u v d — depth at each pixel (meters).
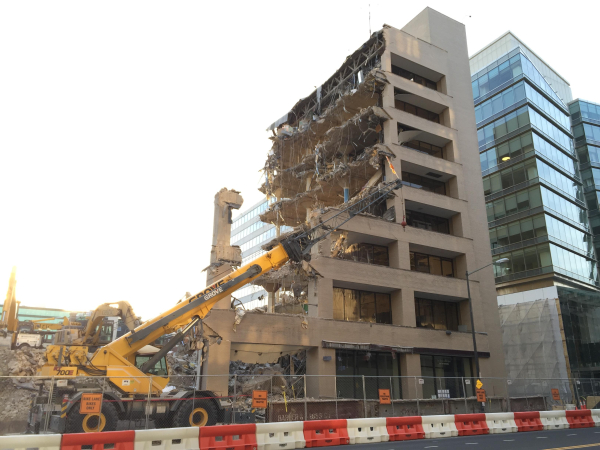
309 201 43.47
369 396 29.22
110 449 11.47
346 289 31.72
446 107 40.12
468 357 34.16
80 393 14.55
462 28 44.84
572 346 42.75
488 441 14.97
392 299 32.97
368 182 37.62
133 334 17.02
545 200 50.03
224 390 24.27
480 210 39.22
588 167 59.59
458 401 22.88
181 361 32.78
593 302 47.00
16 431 19.31
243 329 25.83
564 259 49.59
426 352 31.53
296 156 47.62
